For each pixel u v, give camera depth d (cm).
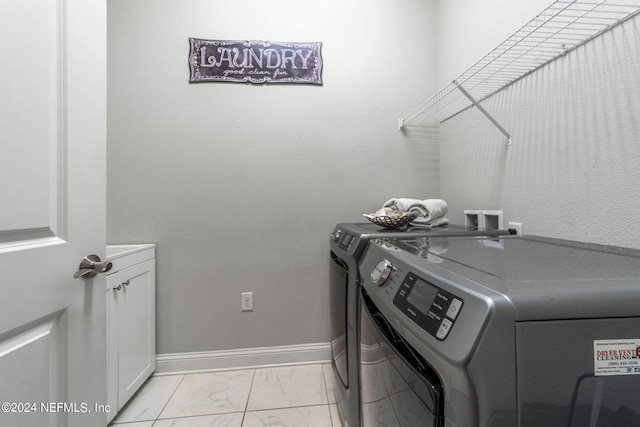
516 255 70
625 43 81
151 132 174
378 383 74
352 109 188
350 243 115
